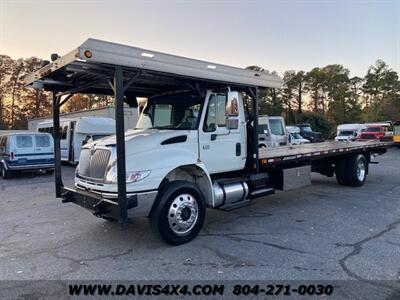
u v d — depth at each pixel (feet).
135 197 14.60
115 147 15.55
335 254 14.28
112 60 13.87
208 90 18.58
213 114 18.75
